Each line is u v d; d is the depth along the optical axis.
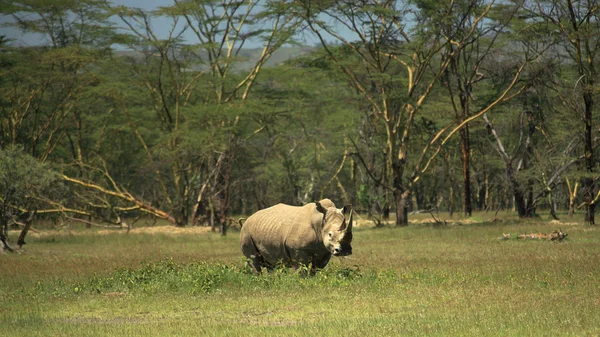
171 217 106.00
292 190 117.25
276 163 115.94
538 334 21.53
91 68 123.94
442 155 137.25
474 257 47.34
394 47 93.44
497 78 106.00
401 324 23.28
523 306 26.08
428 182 159.38
